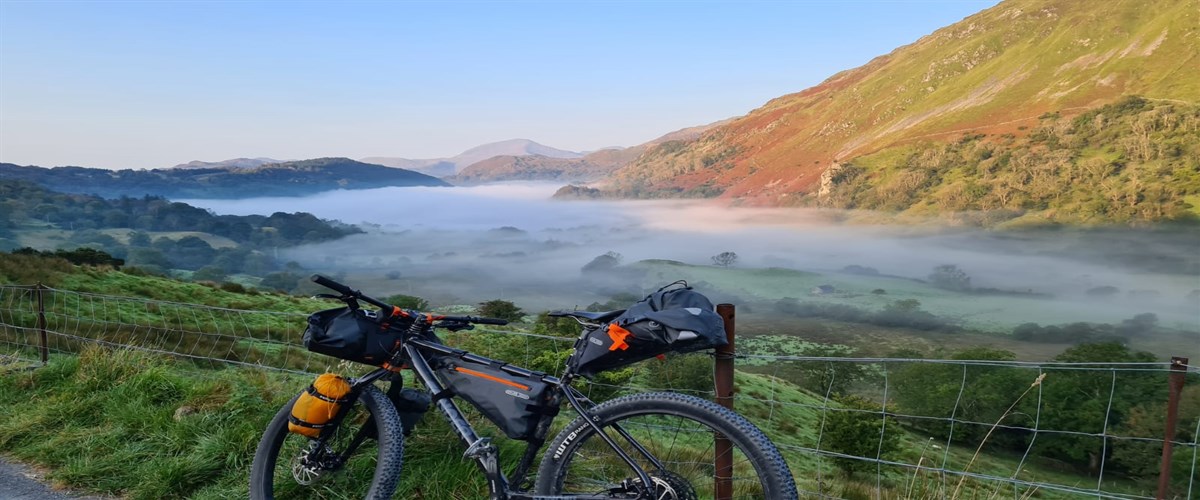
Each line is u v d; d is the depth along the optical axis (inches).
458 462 157.6
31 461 178.5
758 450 107.6
